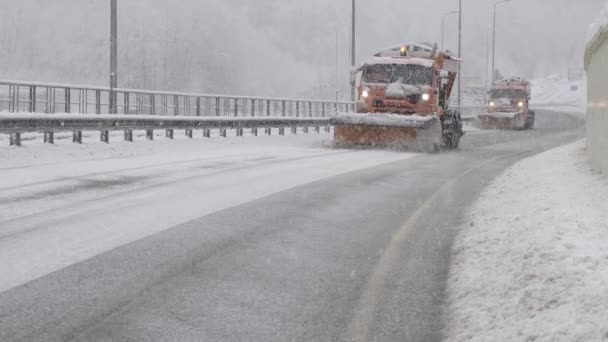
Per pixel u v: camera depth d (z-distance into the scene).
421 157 28.47
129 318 7.23
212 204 14.36
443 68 34.91
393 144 32.09
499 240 10.77
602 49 16.12
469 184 19.42
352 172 21.50
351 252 10.59
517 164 24.75
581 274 7.57
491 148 35.81
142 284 8.45
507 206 14.05
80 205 13.79
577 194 13.24
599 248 8.48
